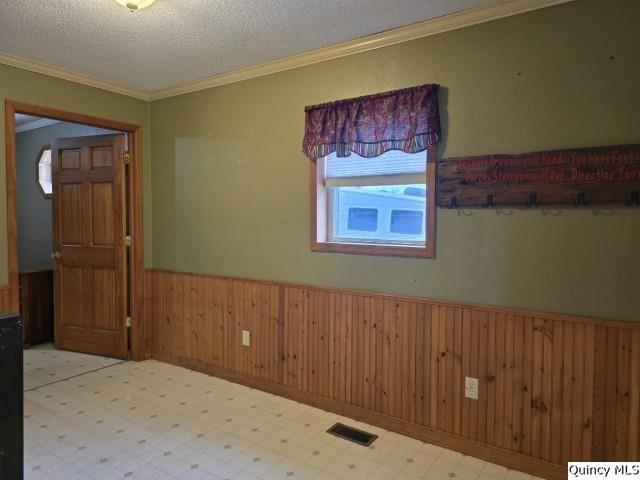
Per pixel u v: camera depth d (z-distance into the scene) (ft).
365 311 8.95
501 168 7.40
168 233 12.44
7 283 9.68
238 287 10.94
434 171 8.06
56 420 8.95
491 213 7.57
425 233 8.38
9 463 5.20
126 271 12.63
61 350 13.62
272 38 8.62
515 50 7.26
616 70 6.51
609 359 6.63
